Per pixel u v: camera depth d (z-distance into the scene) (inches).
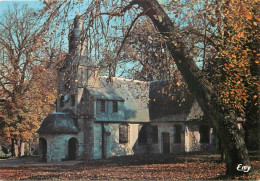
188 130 1430.9
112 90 1529.3
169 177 663.8
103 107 1440.7
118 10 593.6
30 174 882.1
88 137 1412.4
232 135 508.1
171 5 606.5
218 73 663.8
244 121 1077.1
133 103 1600.6
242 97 657.6
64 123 1368.1
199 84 525.3
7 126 1469.0
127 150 1505.9
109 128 1445.6
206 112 520.7
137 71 681.6
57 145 1338.6
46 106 1627.7
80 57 602.2
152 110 1631.4
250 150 1031.0
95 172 835.4
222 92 600.7
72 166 1080.2
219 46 630.5
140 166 930.7
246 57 638.5
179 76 693.9
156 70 668.1
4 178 804.6
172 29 560.7
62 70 612.4
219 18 595.5
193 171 730.8
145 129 1608.0
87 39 567.8
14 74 1418.6
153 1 568.7
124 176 723.4
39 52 734.5
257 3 627.2
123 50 637.3
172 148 1471.5
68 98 1453.0
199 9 583.8
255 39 695.1
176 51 542.0
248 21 604.7
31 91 1478.8
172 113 1494.8
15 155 1689.2
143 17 655.8
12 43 1379.2
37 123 1581.0
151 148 1581.0
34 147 2036.2
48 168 1039.0
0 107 1502.2
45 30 524.1
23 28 1338.6
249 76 671.8
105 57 602.9
